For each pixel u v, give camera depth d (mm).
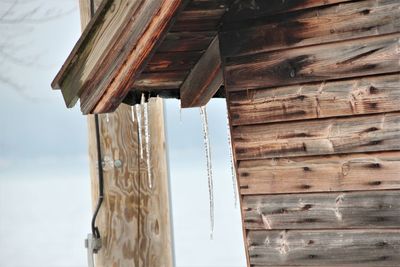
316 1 4895
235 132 5199
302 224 5008
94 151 7285
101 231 7234
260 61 5082
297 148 5004
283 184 5055
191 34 5230
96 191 7262
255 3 5078
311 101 4941
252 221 5168
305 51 4941
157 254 7375
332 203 4914
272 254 5113
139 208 7328
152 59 5387
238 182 5199
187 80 5668
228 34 5184
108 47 4977
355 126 4828
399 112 4711
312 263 4988
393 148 4723
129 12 4801
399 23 4668
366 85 4777
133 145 7328
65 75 5375
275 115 5055
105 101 5164
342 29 4828
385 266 4777
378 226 4789
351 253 4871
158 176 7395
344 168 4871
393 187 4734
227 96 5203
